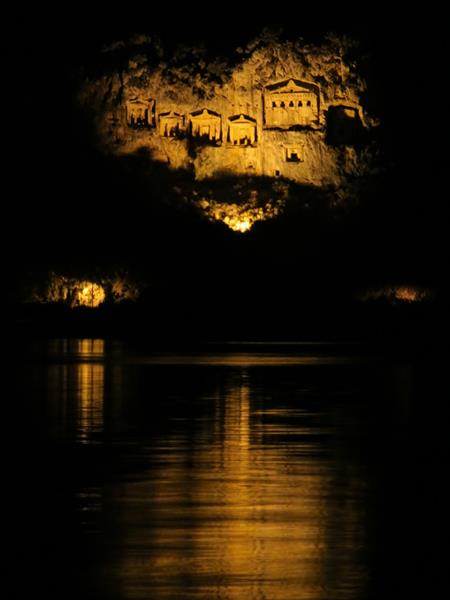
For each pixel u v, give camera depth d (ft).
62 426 148.25
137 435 139.64
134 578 72.90
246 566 75.72
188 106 611.88
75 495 99.30
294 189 596.70
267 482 105.81
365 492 100.68
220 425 150.10
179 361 278.05
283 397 188.14
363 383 212.84
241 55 619.67
